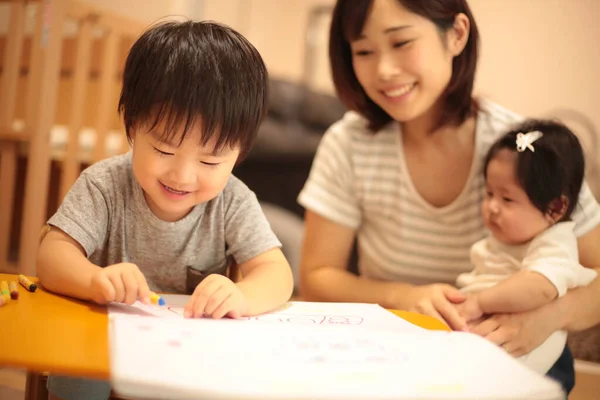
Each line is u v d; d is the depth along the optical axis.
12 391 1.15
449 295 1.01
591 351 1.46
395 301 1.09
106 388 0.71
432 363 0.52
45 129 1.58
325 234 1.28
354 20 1.08
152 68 0.74
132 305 0.73
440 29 1.09
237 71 0.76
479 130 1.18
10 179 1.66
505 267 1.07
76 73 1.69
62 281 0.73
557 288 0.97
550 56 2.71
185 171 0.73
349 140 1.28
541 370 0.99
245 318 0.72
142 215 0.88
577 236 1.09
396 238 1.24
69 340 0.54
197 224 0.90
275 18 3.37
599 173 2.59
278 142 2.84
